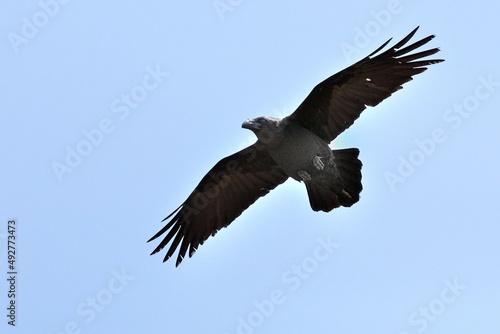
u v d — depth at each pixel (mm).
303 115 16516
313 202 17234
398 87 16078
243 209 18734
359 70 15773
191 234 18891
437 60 15711
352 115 16484
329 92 16219
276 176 18266
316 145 16375
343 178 16953
